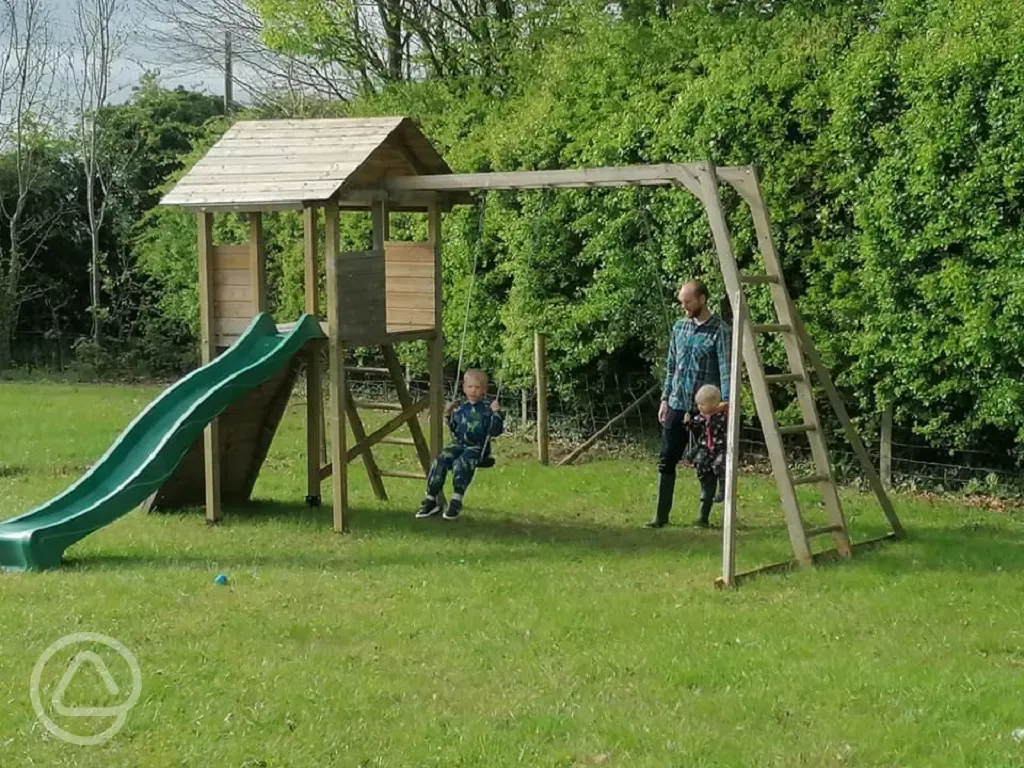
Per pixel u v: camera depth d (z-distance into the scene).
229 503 10.78
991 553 8.66
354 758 4.95
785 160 11.16
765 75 11.32
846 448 11.76
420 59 20.05
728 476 7.82
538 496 11.06
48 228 24.86
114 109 25.64
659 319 12.68
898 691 5.74
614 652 6.32
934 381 10.48
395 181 9.66
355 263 9.57
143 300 23.83
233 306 10.08
